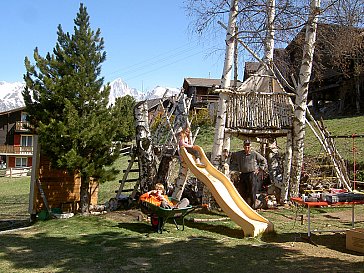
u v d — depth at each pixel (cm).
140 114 1232
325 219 978
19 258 643
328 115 3291
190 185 1273
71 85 1041
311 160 1593
